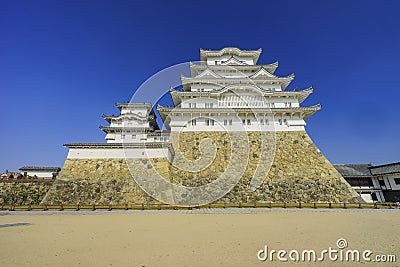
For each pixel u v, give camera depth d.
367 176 33.84
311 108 28.09
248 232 10.16
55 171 35.78
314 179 24.30
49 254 6.98
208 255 6.77
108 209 18.98
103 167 22.42
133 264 6.02
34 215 16.97
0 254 7.00
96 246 7.89
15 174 34.25
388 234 9.66
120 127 32.72
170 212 17.91
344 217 15.20
